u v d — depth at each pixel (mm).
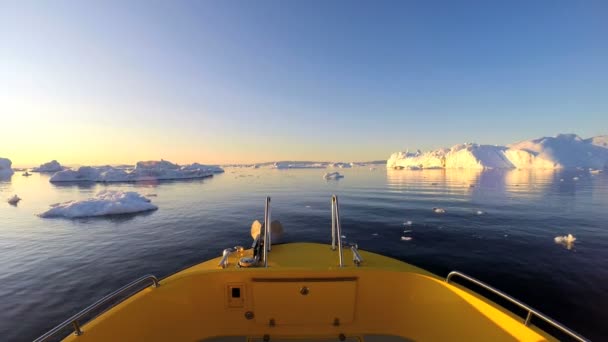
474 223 18562
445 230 16672
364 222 19453
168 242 14969
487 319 2736
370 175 89000
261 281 3307
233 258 4016
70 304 8250
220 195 39125
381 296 3381
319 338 3318
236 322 3336
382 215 22031
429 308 3227
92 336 2355
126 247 14117
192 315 3234
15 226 20219
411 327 3283
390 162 176125
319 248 4438
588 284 9000
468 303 2941
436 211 23406
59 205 26188
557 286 8914
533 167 116312
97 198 28297
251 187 52781
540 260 11281
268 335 3314
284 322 3328
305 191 43906
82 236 16766
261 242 4312
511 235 15359
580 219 19422
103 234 17141
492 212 22547
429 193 37438
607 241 14023
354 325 3363
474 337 2805
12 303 8297
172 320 3098
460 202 28562
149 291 3002
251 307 3322
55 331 2094
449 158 134000
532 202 27656
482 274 9977
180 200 33562
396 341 3256
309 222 19953
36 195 42750
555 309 7586
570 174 79250
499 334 2602
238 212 24688
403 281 3377
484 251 12555
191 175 87438
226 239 15492
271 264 3809
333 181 66312
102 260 12117
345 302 3348
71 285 9539
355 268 3369
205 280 3301
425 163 146250
